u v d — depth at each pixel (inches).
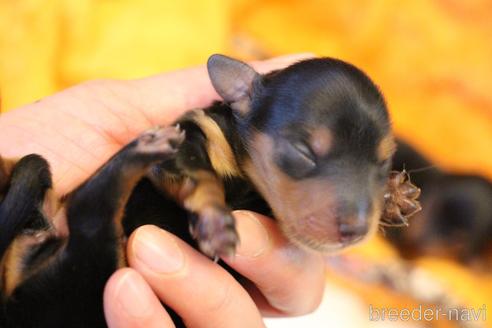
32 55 12.4
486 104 17.2
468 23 17.3
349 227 7.2
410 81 17.3
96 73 12.7
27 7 12.3
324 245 7.4
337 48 17.3
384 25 17.2
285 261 7.8
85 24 13.0
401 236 15.1
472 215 15.1
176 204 7.5
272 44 16.7
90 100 9.4
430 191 15.4
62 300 7.1
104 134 9.2
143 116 9.5
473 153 17.0
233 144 7.9
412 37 17.2
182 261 7.1
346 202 7.2
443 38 17.2
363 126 7.4
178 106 9.7
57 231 7.3
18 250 7.1
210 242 6.8
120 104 9.4
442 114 17.1
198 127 7.7
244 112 8.0
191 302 7.2
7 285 7.0
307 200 7.4
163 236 7.1
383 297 12.9
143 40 13.3
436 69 17.2
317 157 7.4
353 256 13.1
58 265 7.0
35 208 7.2
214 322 7.4
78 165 9.0
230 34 16.4
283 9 17.3
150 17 13.7
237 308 7.4
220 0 14.8
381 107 7.6
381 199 7.6
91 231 6.9
